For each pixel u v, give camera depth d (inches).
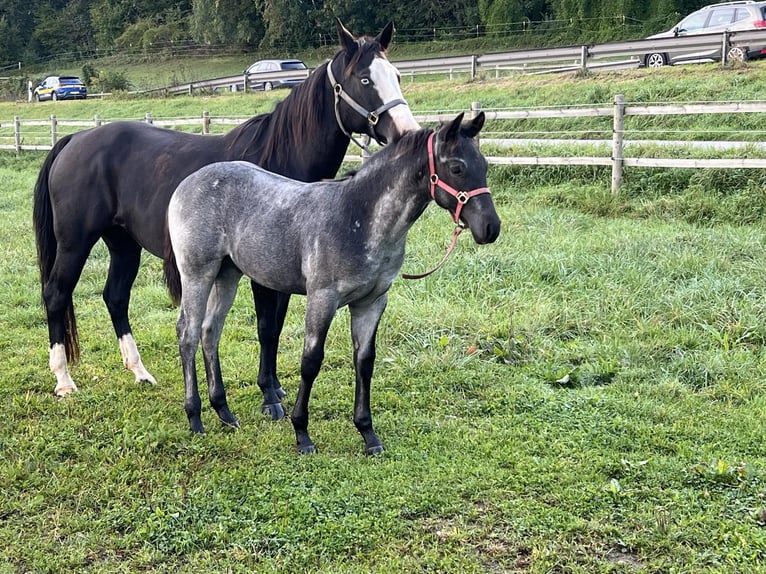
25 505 150.0
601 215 385.7
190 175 181.8
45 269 219.9
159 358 236.4
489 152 491.2
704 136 464.8
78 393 206.1
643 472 157.3
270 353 195.5
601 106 537.6
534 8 1572.3
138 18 2153.1
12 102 1384.1
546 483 154.3
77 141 215.9
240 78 1043.9
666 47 668.7
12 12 2265.0
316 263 157.9
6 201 518.3
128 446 173.3
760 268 269.4
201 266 174.9
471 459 165.6
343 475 160.6
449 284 281.6
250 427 185.8
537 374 214.2
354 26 1657.2
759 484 151.5
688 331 232.7
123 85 1349.7
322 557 133.0
